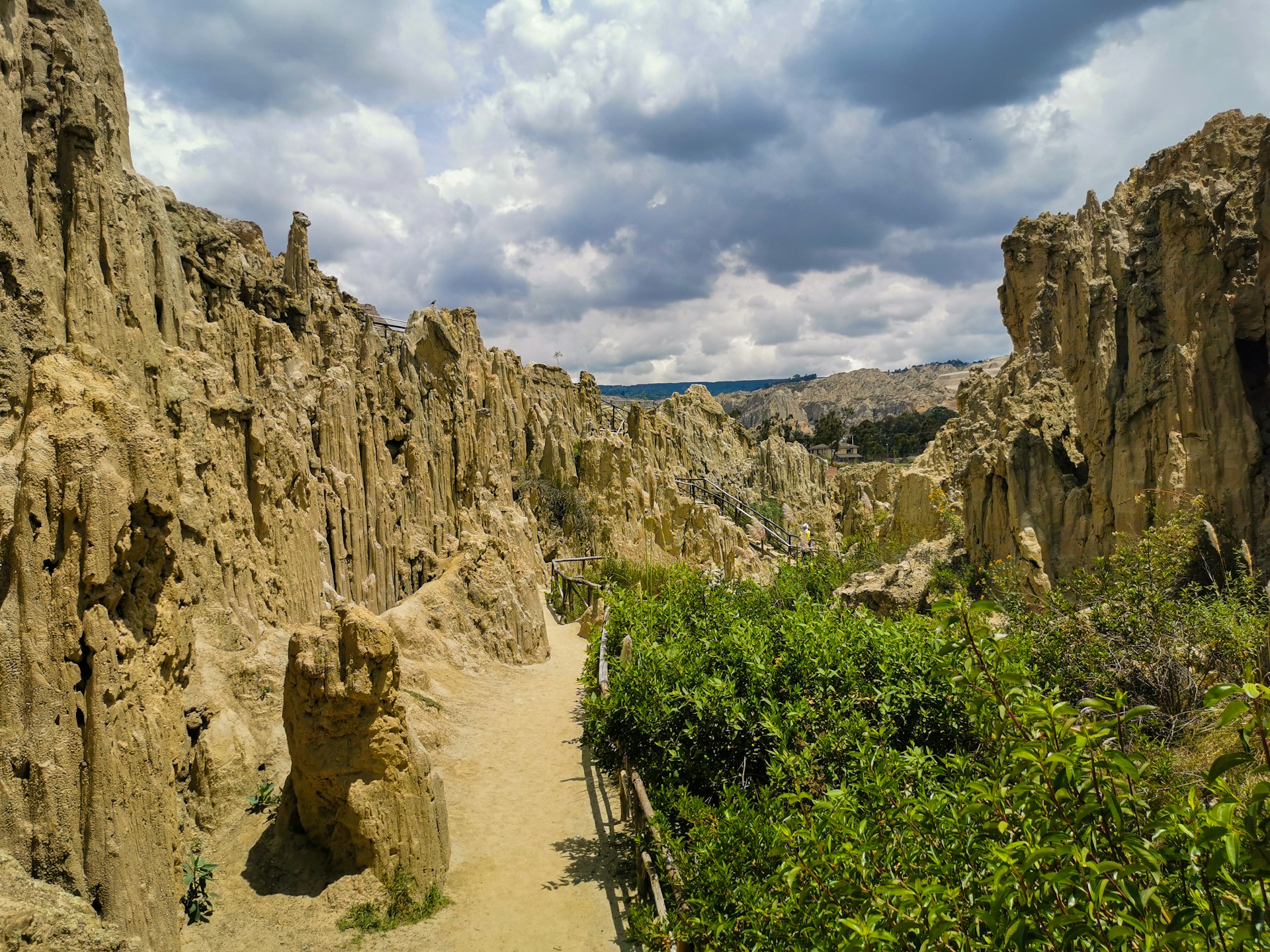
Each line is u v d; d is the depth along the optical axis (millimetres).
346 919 12844
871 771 10250
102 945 8203
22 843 8703
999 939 5438
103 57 17359
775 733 13164
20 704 8891
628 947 12688
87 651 9594
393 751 13914
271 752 16422
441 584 28359
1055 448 27188
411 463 36062
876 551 45250
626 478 63562
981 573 26719
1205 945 4281
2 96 13711
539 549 53312
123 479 10383
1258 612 15523
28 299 13680
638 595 27266
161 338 18938
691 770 15141
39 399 10109
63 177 15727
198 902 12430
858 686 14766
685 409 100500
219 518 18984
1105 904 4801
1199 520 18734
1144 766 5199
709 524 67125
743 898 9945
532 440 63719
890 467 76438
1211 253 21234
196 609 17500
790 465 100250
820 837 7988
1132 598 16562
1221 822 4363
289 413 25188
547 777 19453
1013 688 6047
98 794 9281
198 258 21828
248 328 23781
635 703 16297
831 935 7402
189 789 14508
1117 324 24094
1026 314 35062
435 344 40656
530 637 30562
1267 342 20484
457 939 12766
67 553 9383
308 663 13680
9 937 7445
